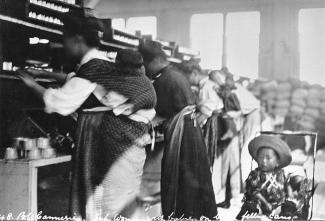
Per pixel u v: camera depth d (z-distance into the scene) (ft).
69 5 12.21
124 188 9.98
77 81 9.68
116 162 9.85
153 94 10.21
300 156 11.98
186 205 11.83
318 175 13.42
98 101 9.89
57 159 10.18
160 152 12.55
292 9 16.85
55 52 11.64
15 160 9.63
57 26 11.63
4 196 9.70
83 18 10.15
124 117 9.89
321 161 13.69
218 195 13.50
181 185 11.84
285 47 16.67
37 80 10.47
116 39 13.30
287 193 11.72
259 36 16.88
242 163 13.92
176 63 15.08
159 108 11.64
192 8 17.25
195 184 11.86
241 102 14.51
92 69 9.77
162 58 11.68
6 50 11.32
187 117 11.80
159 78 11.61
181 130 11.71
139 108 9.96
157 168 12.50
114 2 17.24
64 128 11.15
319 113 14.70
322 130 14.56
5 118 11.07
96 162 9.91
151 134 11.51
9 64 11.16
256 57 16.78
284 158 11.71
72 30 9.98
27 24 10.82
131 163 9.95
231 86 14.07
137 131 9.96
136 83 9.95
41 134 10.68
